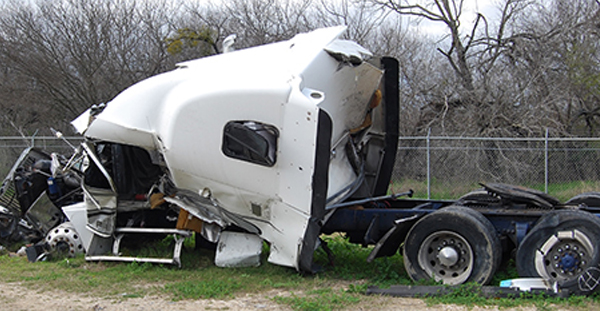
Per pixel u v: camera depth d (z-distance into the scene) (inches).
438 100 746.8
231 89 278.5
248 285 273.6
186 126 284.7
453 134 683.4
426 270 262.8
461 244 256.4
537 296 234.4
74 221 326.3
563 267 236.8
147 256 327.0
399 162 618.5
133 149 319.6
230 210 297.1
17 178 373.4
